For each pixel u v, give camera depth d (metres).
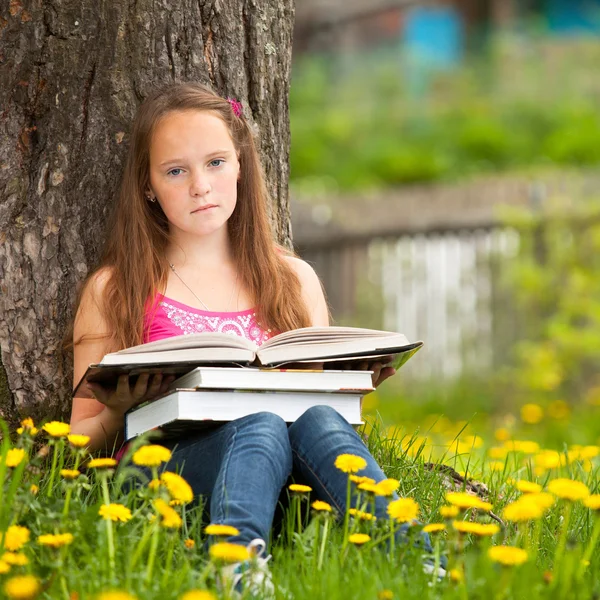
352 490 3.93
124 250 4.69
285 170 5.55
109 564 3.27
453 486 5.02
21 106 4.88
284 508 4.25
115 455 4.56
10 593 2.81
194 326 4.70
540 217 14.15
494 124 20.58
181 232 4.86
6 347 4.80
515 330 14.54
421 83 22.86
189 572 3.32
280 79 5.45
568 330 13.66
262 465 3.82
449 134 20.56
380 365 4.46
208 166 4.66
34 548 3.50
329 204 15.73
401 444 5.40
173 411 4.06
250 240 4.94
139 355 4.02
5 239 4.84
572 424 11.21
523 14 26.94
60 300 4.88
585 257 14.01
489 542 3.69
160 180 4.66
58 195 4.89
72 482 3.73
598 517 3.71
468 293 14.89
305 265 5.18
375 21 26.06
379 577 3.37
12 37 4.86
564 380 13.84
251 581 3.29
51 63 4.87
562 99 21.27
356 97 22.45
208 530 3.36
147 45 4.98
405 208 15.41
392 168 19.47
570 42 22.77
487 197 15.17
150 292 4.67
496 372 14.60
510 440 6.86
